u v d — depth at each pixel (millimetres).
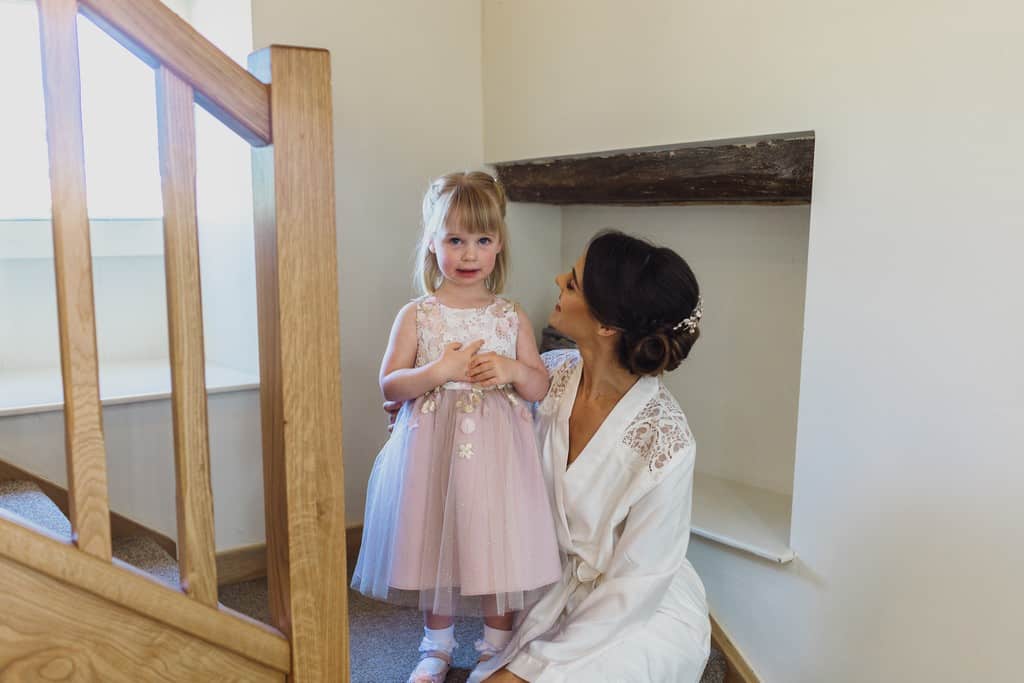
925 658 1599
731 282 2344
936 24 1483
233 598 2207
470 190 1669
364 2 2346
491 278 1816
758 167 1869
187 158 1039
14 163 2383
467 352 1626
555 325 1678
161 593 1089
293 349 1137
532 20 2406
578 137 2295
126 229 2508
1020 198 1398
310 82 1098
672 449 1541
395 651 1953
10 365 2463
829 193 1687
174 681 1119
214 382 2256
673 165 2066
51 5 923
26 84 2365
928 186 1523
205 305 2553
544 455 1707
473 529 1567
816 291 1728
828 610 1761
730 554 1964
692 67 1950
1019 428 1428
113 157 2504
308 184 1116
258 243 1150
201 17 2424
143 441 2148
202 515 1119
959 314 1496
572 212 2820
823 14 1662
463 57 2582
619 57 2137
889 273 1597
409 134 2492
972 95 1446
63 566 1012
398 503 1648
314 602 1212
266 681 1200
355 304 2443
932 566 1572
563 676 1409
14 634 1000
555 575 1611
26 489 1953
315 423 1171
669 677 1510
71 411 1001
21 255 2375
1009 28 1390
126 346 2621
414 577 1612
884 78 1570
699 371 2463
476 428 1621
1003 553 1467
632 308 1540
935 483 1555
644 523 1521
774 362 2258
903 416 1595
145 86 2521
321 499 1193
